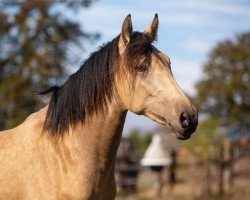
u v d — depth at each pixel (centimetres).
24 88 1853
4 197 410
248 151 1664
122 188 1592
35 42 2016
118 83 410
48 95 504
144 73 397
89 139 411
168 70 400
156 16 439
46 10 2027
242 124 3656
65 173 404
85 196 403
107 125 415
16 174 411
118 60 410
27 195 406
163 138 1661
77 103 418
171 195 1463
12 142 430
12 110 1780
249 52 3706
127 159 1638
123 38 409
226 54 3762
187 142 1442
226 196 1389
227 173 1524
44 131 421
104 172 416
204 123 1443
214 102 3709
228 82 3678
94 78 416
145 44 402
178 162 1575
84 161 407
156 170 1515
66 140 415
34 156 414
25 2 2005
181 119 379
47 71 1923
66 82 430
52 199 400
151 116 400
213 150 1429
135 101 402
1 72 1969
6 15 2003
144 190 1648
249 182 1606
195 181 1423
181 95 386
